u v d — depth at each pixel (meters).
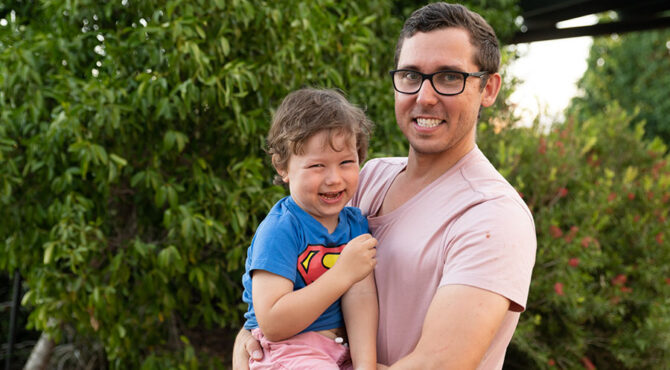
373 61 3.74
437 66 1.42
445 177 1.48
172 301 2.98
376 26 4.04
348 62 3.27
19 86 2.83
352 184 1.47
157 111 2.68
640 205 4.09
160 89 2.74
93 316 2.93
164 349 3.53
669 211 4.16
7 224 2.95
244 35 3.05
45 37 2.83
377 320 1.44
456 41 1.42
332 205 1.46
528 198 3.67
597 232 3.68
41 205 3.00
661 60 10.59
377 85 3.65
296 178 1.46
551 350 3.49
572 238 3.44
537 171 3.69
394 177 1.68
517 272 1.27
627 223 3.89
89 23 3.00
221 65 3.00
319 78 3.21
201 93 2.78
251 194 2.89
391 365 1.33
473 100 1.46
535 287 3.37
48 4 2.84
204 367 3.39
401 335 1.39
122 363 3.24
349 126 1.45
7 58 2.73
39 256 3.00
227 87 2.68
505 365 3.64
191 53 2.64
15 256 3.00
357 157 1.50
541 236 3.55
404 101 1.49
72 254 2.69
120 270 2.89
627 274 3.88
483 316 1.22
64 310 2.91
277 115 1.57
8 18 3.04
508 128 4.11
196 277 3.09
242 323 3.53
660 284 3.77
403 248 1.42
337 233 1.49
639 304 3.78
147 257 2.87
